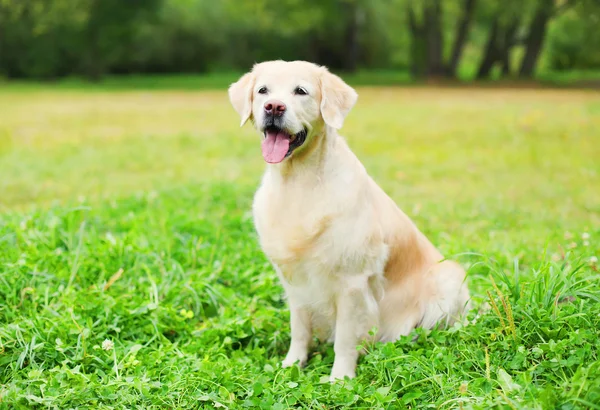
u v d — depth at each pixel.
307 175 3.54
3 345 3.45
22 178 9.27
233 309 4.24
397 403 3.00
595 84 30.33
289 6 36.56
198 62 44.56
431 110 19.34
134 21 38.50
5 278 4.18
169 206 7.03
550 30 42.50
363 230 3.52
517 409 2.61
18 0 36.69
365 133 14.38
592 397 2.60
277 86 3.57
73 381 3.18
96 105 22.73
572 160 10.55
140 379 3.22
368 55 45.81
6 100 25.06
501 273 3.73
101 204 7.17
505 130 14.39
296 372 3.34
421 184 8.95
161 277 4.62
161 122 17.22
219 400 3.06
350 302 3.57
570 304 3.32
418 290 3.94
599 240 5.38
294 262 3.56
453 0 33.50
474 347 3.34
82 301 4.00
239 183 8.71
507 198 7.92
